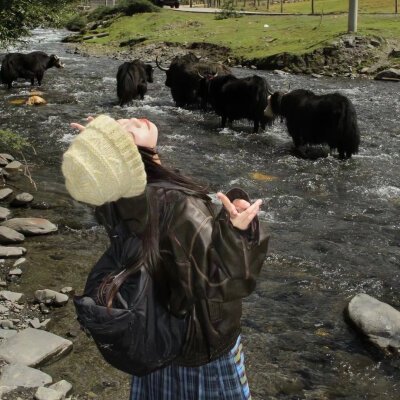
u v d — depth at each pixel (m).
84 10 49.12
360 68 20.38
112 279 1.88
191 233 1.78
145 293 1.84
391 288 5.24
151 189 1.86
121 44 29.58
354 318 4.49
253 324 4.56
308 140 9.91
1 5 10.09
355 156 9.71
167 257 1.81
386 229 6.64
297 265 5.68
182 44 26.52
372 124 12.09
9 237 5.84
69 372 3.78
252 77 11.30
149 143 1.95
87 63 22.81
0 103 13.87
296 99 9.95
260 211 7.14
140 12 37.84
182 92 13.88
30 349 3.86
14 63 16.17
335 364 4.06
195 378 2.04
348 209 7.28
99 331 1.86
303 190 8.00
